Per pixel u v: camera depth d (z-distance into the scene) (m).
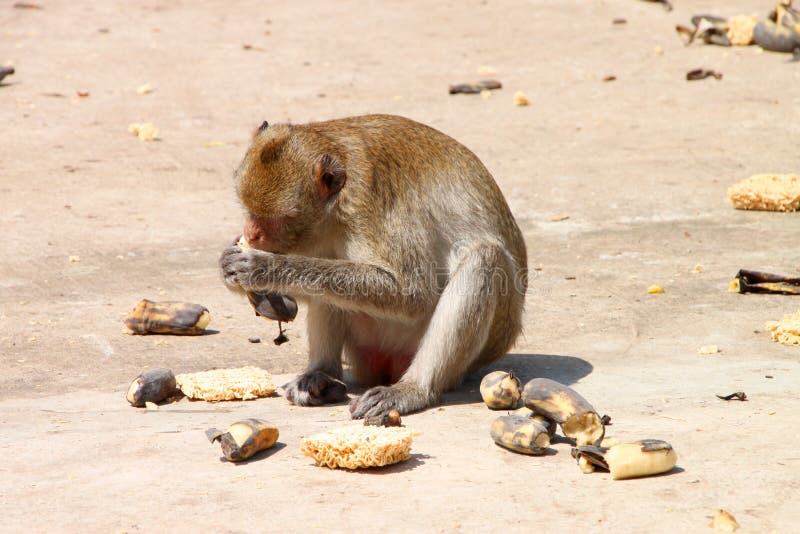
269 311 10.05
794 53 29.12
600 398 9.53
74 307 13.35
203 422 9.24
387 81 28.34
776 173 19.70
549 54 30.88
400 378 10.71
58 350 11.79
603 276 14.45
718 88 26.61
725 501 6.86
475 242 10.27
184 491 7.34
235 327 12.82
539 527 6.55
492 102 26.16
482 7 36.78
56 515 6.96
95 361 11.48
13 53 31.28
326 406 10.05
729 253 15.34
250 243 9.80
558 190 19.11
